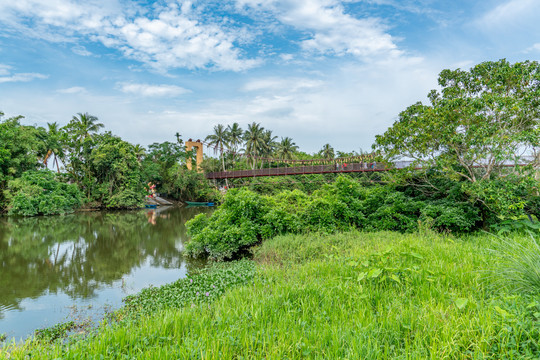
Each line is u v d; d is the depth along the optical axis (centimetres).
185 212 3525
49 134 3747
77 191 3334
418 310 343
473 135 941
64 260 1205
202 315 392
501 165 1024
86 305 730
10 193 2919
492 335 276
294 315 363
